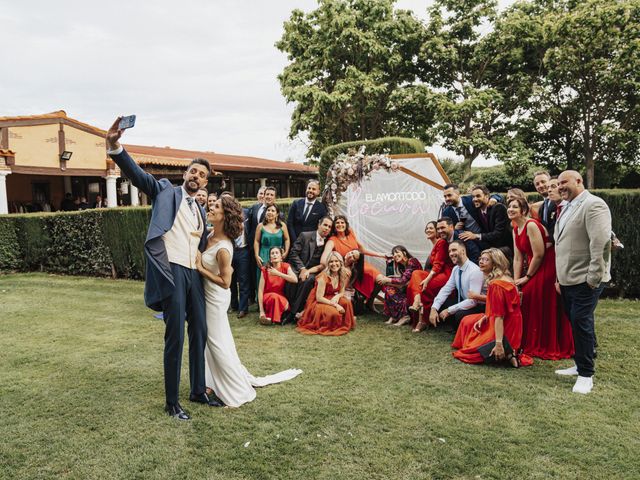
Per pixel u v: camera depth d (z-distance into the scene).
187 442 2.97
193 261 3.39
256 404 3.52
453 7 18.11
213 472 2.64
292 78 18.88
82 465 2.73
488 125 18.48
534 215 5.00
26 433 3.12
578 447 2.84
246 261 6.39
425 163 6.67
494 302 4.19
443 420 3.21
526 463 2.67
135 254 9.77
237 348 4.95
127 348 4.99
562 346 4.53
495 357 4.20
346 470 2.64
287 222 6.79
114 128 3.03
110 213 9.96
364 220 7.04
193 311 3.45
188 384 3.95
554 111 16.95
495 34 17.20
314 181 6.68
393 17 18.84
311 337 5.33
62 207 17.67
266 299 5.93
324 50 18.56
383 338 5.22
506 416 3.25
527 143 18.52
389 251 6.92
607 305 6.27
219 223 3.48
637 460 2.69
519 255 4.79
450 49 17.61
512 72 17.98
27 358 4.69
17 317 6.54
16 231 11.22
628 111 16.23
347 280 5.80
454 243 5.07
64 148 15.47
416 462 2.71
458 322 5.17
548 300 4.52
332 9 18.39
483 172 20.09
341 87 17.69
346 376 4.07
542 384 3.83
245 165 21.64
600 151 17.36
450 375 4.05
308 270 6.08
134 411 3.43
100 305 7.30
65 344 5.17
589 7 14.59
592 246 3.55
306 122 18.78
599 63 14.94
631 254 6.54
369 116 19.58
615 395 3.57
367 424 3.17
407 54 19.11
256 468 2.67
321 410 3.39
